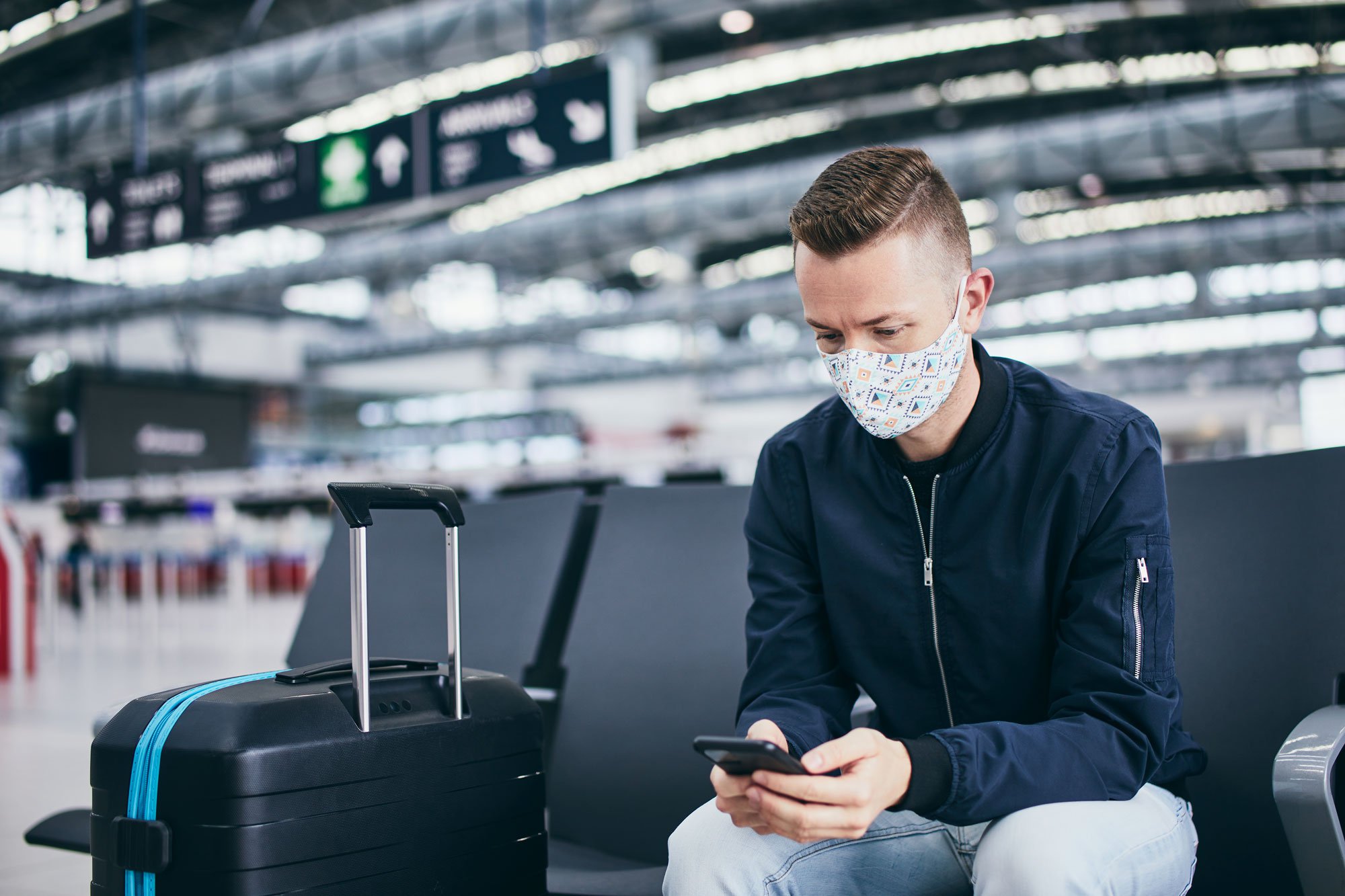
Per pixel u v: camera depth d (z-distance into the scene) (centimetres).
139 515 1249
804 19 1198
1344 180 1744
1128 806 104
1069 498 114
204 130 1127
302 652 206
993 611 117
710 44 1280
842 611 124
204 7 1101
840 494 125
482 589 195
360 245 1678
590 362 2589
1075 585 113
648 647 177
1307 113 1215
